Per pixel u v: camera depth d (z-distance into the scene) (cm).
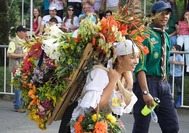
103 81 368
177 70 850
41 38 399
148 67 493
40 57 393
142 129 499
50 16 1105
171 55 852
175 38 1032
